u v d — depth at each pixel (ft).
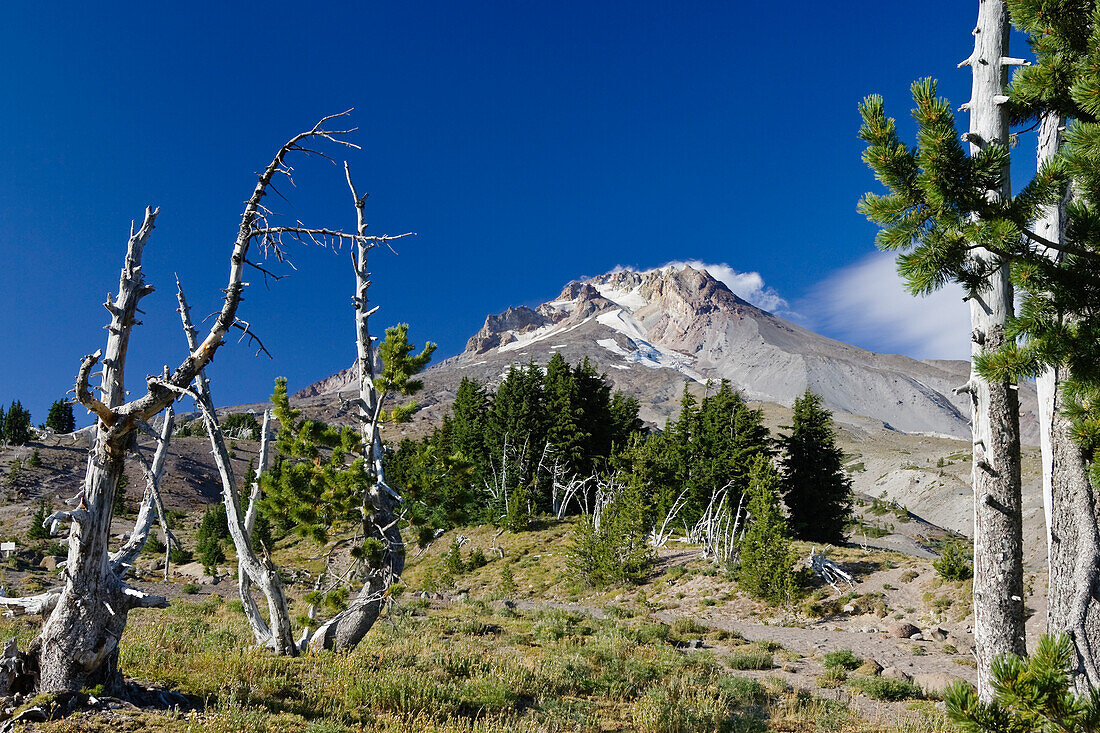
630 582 131.85
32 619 59.00
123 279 29.14
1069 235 21.88
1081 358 20.93
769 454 182.60
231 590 122.72
